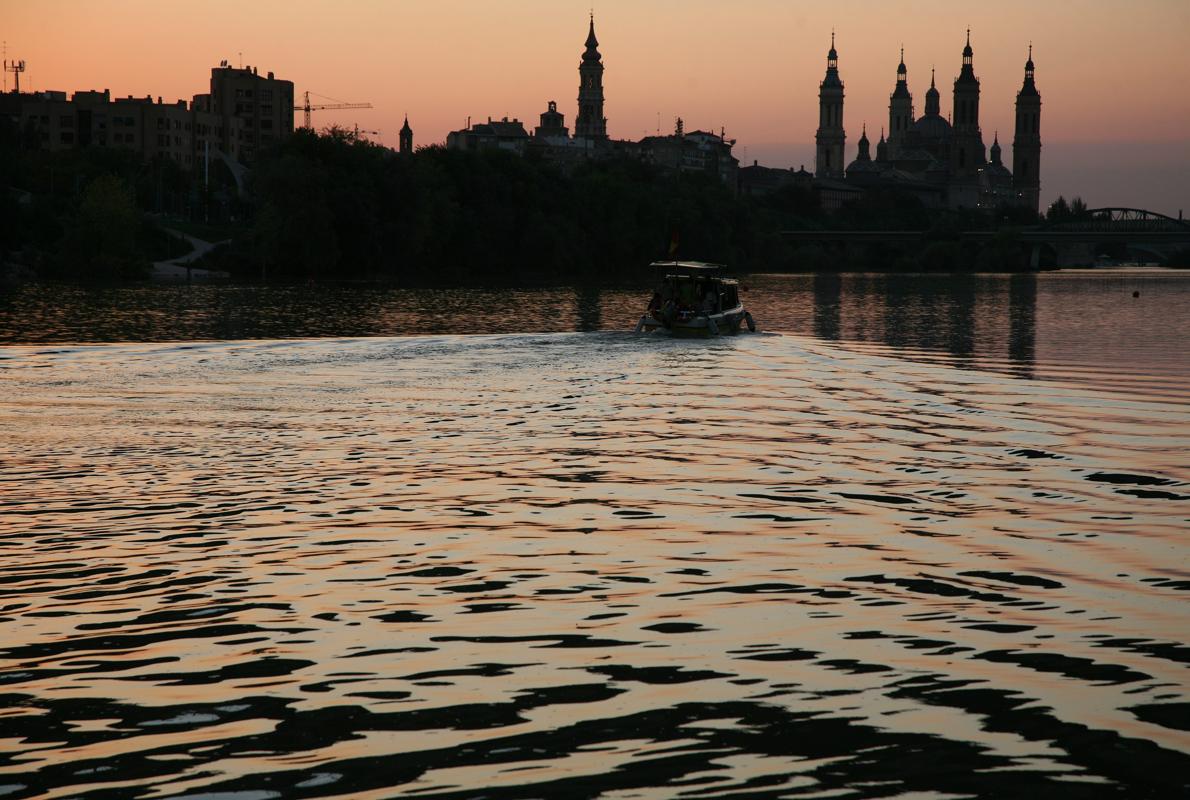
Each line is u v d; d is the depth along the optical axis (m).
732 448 23.86
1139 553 15.43
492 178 167.25
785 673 10.82
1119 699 10.25
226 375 36.12
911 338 57.66
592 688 10.45
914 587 13.71
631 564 14.63
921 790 8.62
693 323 54.72
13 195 153.62
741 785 8.69
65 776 8.80
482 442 24.28
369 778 8.78
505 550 15.30
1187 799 8.48
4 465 21.14
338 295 100.44
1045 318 77.19
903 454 23.30
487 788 8.63
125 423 26.38
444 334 57.25
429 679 10.66
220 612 12.58
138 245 147.25
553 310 82.81
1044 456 23.14
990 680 10.68
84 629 12.02
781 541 15.92
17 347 44.34
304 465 21.42
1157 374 39.72
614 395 32.59
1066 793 8.57
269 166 135.75
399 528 16.52
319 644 11.58
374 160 144.38
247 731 9.56
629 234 181.38
